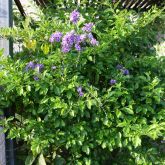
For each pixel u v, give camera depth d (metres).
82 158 0.82
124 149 0.88
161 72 0.94
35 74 0.77
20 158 0.84
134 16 1.00
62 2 1.00
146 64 0.91
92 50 0.81
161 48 1.14
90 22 0.90
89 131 0.79
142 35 0.97
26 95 0.79
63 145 0.82
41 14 1.00
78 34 0.81
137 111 0.81
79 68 0.82
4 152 0.79
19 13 1.13
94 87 0.81
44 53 0.82
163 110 0.83
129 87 0.86
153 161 0.82
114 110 0.81
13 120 0.83
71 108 0.77
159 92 0.83
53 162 0.83
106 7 1.04
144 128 0.78
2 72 0.76
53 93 0.79
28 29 0.85
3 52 0.82
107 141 0.79
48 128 0.80
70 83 0.78
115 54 0.87
